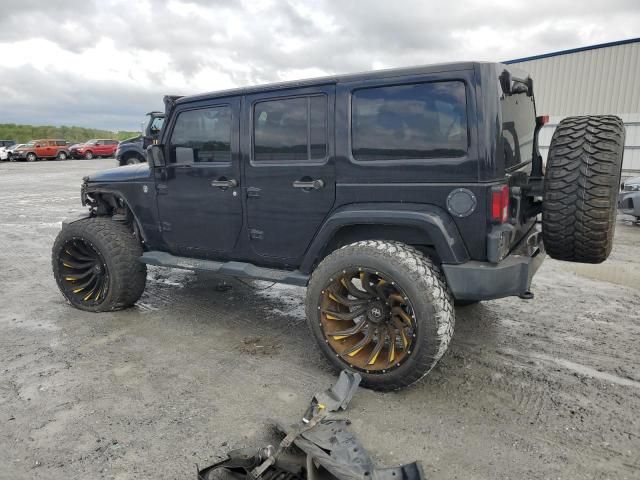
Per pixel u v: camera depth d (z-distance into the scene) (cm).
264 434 275
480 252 296
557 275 559
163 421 288
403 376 301
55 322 443
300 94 343
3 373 346
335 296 323
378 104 314
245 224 386
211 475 230
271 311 470
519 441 265
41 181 1823
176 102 407
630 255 634
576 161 292
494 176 288
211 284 555
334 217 328
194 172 403
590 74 1477
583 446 260
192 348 388
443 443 265
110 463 252
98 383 332
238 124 373
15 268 631
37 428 281
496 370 342
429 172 301
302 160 348
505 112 308
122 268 448
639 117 1401
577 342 385
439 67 292
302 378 338
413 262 293
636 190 787
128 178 451
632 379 327
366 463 228
